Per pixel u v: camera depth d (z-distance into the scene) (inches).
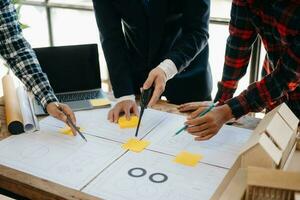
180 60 57.0
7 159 44.2
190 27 59.9
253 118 54.2
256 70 99.0
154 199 36.4
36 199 39.4
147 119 54.7
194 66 66.1
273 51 47.3
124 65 61.2
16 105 55.3
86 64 63.7
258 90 43.4
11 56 57.9
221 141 48.1
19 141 48.6
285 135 38.3
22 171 41.7
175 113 56.8
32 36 146.9
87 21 136.3
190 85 66.2
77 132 50.3
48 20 139.3
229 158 44.1
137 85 67.0
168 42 63.3
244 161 36.0
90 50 63.3
